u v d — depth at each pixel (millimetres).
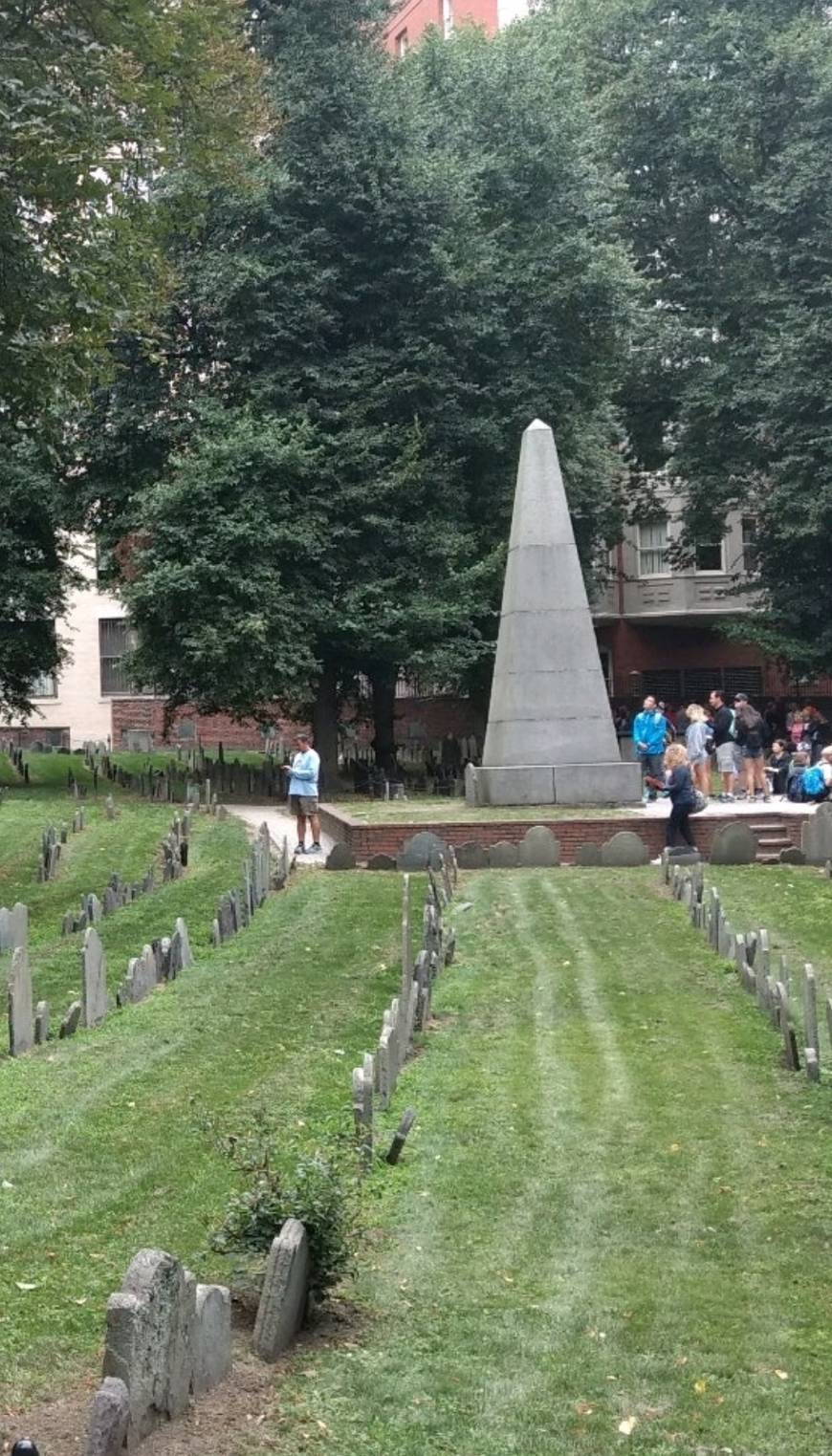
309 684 35531
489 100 37812
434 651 34969
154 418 35219
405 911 12086
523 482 27250
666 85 41406
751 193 40469
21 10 18219
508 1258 7465
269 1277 6172
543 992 14398
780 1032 12320
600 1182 8711
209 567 32125
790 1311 6883
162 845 24172
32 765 44312
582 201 37812
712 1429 5730
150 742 52719
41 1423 5309
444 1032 12781
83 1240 7312
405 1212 8086
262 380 34000
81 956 14266
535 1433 5633
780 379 37750
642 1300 6965
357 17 36062
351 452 34062
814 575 41344
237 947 16453
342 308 35719
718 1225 8023
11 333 17891
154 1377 5297
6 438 33625
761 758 29875
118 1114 9711
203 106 21125
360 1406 5734
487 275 35219
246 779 36688
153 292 21156
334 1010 13344
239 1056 11453
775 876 21391
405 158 34250
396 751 44344
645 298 42125
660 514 46500
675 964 15742
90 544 39469
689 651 51750
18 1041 11477
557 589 27016
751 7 41750
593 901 19672
